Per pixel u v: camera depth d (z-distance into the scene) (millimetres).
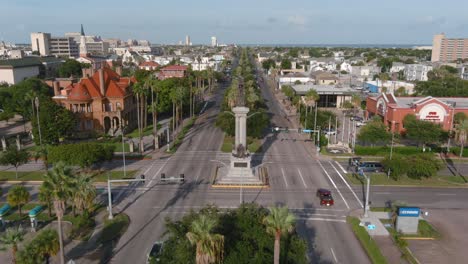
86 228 53312
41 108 94750
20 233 38844
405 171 71500
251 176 72375
